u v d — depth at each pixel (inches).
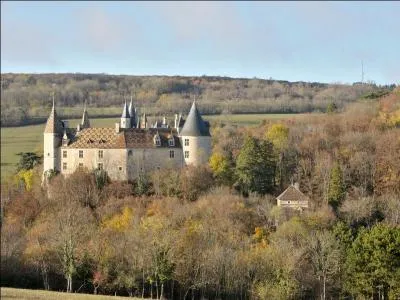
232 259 6919.3
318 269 6722.4
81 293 6752.0
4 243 7593.5
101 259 7027.6
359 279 6565.0
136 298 6284.5
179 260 6830.7
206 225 7785.4
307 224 7687.0
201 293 6939.0
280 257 6830.7
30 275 7317.9
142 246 7027.6
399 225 7381.9
